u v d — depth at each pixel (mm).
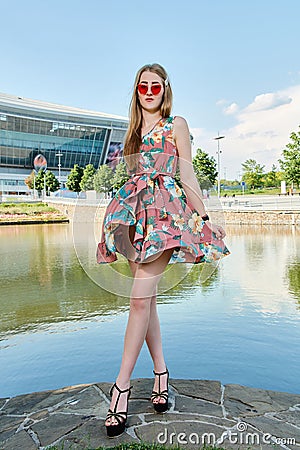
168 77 2209
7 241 17250
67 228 25734
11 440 1982
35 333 4504
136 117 2219
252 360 3570
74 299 6137
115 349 3928
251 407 2273
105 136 69938
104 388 2572
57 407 2340
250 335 4219
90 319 5012
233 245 13156
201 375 3297
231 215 24516
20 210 37344
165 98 2182
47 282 7676
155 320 2189
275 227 20953
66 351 3904
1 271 9148
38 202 43969
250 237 15914
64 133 66500
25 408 2395
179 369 3418
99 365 3564
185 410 2211
